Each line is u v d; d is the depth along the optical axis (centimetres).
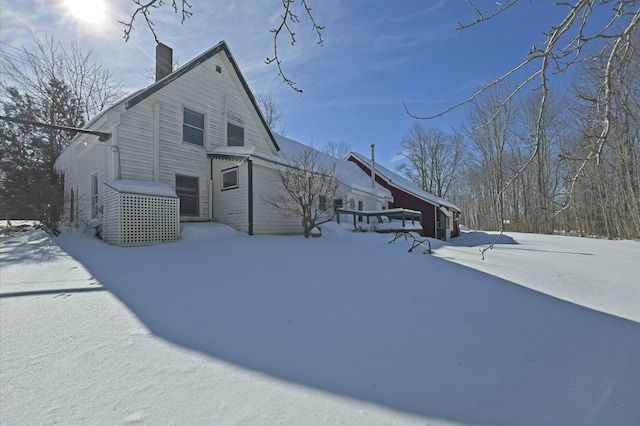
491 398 179
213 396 175
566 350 243
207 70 1116
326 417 159
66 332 259
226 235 909
